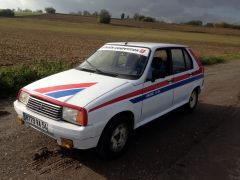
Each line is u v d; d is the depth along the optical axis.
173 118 7.10
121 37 52.75
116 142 4.71
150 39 52.50
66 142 4.22
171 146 5.47
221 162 4.98
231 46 51.72
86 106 4.14
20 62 14.98
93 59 5.97
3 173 4.16
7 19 91.88
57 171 4.32
